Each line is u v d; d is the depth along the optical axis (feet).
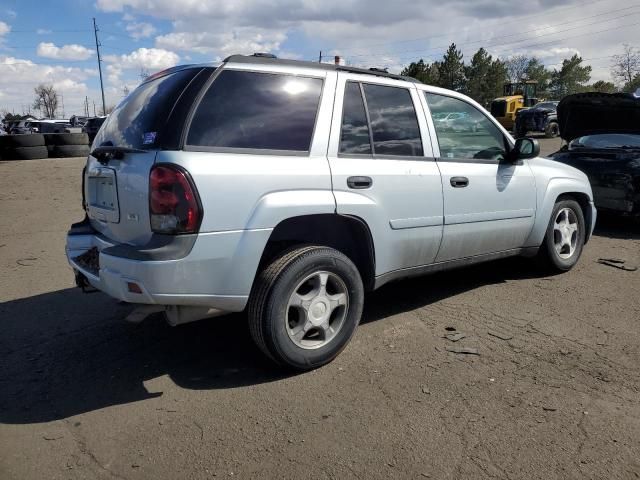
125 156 10.79
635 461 8.66
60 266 20.53
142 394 10.94
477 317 14.67
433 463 8.66
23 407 10.52
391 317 14.73
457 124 14.93
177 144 10.10
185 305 10.42
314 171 11.48
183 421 9.94
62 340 13.64
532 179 16.66
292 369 11.66
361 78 12.89
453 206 14.30
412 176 13.28
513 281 17.80
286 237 11.78
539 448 9.00
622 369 11.67
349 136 12.38
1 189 41.55
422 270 14.29
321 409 10.25
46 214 31.81
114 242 11.39
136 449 9.14
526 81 124.88
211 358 12.52
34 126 128.36
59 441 9.40
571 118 29.40
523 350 12.62
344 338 12.16
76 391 11.12
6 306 16.11
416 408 10.23
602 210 25.84
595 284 17.47
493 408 10.20
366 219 12.33
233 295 10.69
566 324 14.14
